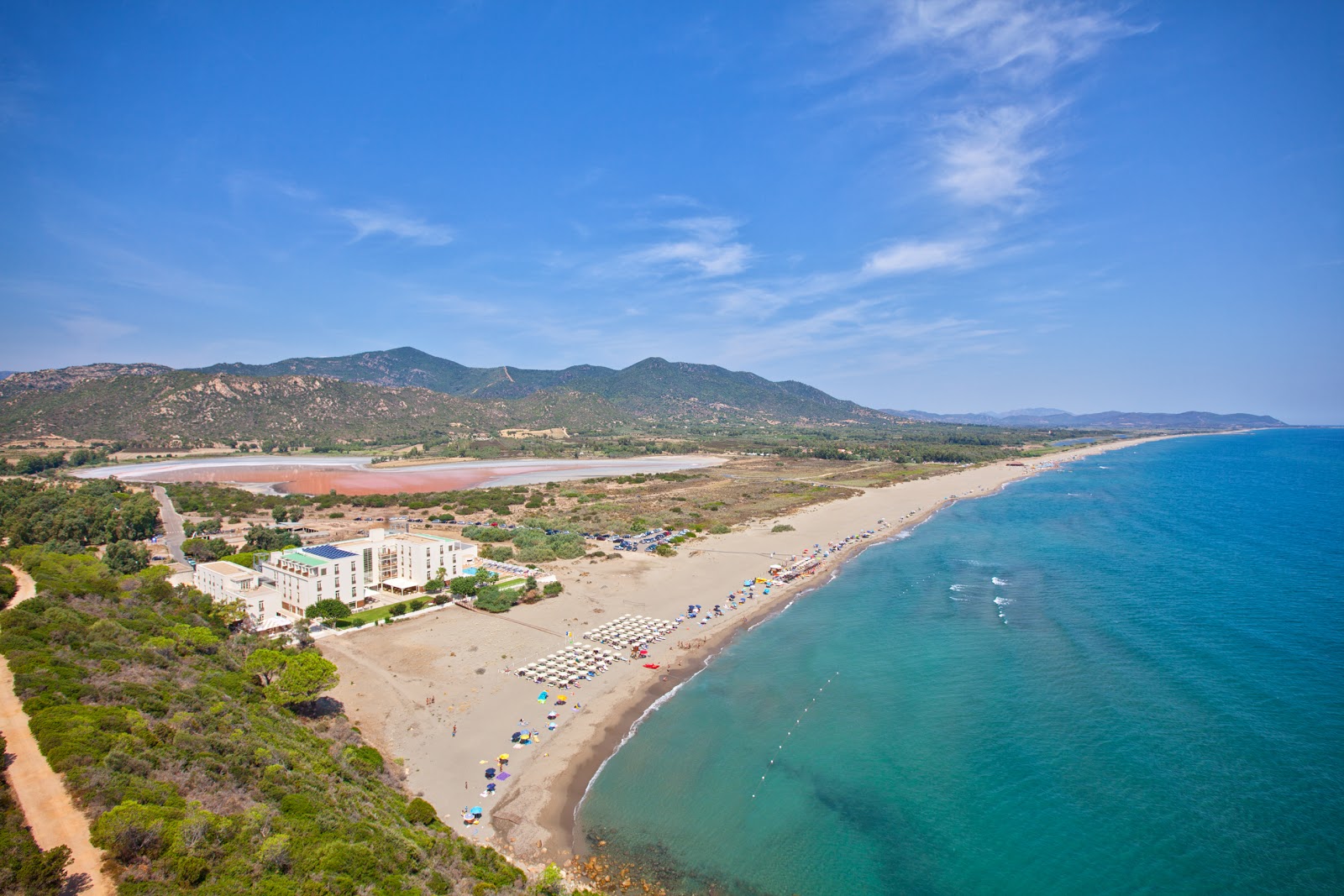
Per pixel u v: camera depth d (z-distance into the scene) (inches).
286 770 1911.9
